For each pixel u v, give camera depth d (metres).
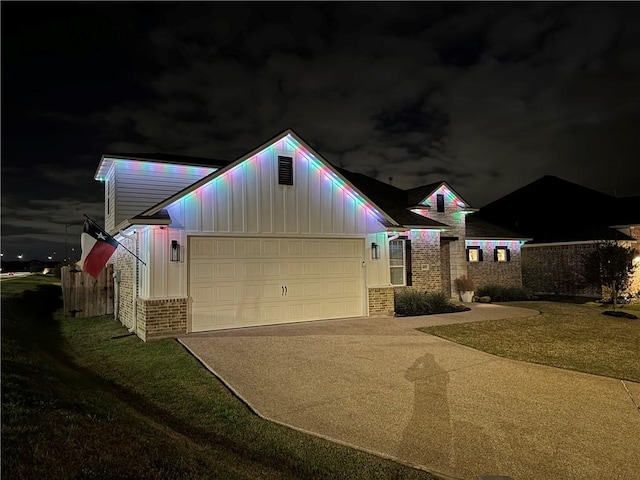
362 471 4.06
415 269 16.89
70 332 12.05
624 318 13.32
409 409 5.58
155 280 9.63
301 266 11.49
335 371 7.19
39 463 3.24
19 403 4.36
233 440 4.75
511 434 4.84
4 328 9.36
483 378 6.92
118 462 3.51
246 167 10.79
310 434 4.86
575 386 6.55
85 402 5.03
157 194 15.49
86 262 10.68
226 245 10.49
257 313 10.82
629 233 20.06
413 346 8.98
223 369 7.27
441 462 4.22
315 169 11.80
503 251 21.12
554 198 25.55
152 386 6.62
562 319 12.78
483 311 14.30
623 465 4.16
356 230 12.41
